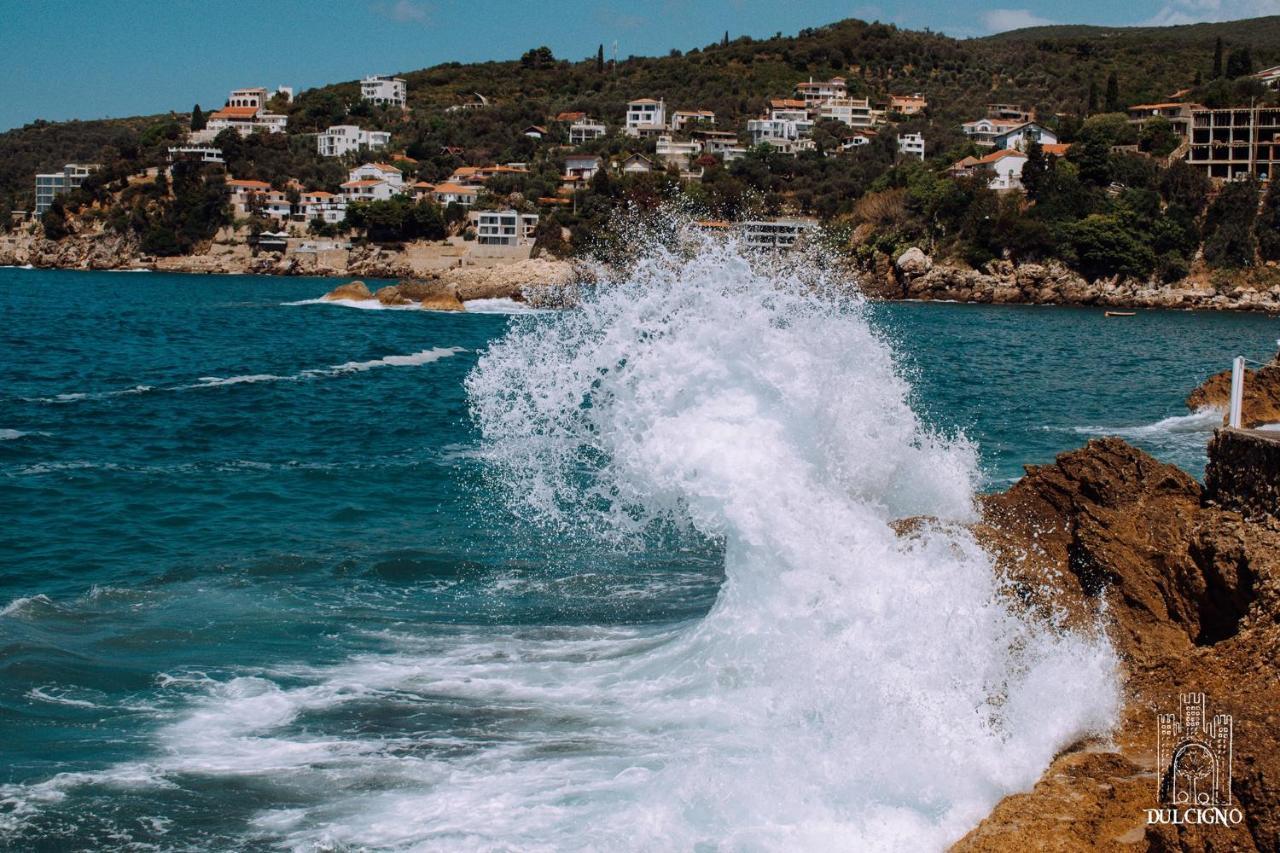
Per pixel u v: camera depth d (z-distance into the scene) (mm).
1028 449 33125
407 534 21812
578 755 11523
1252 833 8297
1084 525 14695
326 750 11758
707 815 10039
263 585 18203
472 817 10273
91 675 13844
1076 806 9461
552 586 18125
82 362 55406
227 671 14062
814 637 13242
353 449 32656
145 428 35656
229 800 10727
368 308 105875
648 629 15758
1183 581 13367
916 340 77000
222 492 26016
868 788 10352
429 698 13148
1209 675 11453
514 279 112312
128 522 22891
